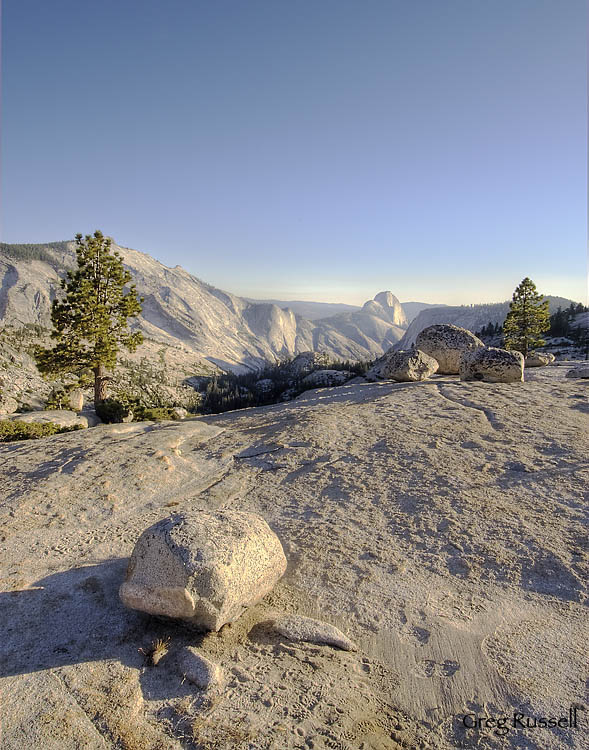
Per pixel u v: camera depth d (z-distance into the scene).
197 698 4.91
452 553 7.93
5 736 4.39
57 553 8.44
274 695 4.99
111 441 15.77
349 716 4.74
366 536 8.70
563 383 22.30
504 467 11.30
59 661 5.44
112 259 35.78
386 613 6.50
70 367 35.44
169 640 5.87
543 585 6.93
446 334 32.72
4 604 6.58
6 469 13.38
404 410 17.77
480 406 17.56
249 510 10.24
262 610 6.66
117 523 9.80
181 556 5.82
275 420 18.56
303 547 8.44
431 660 5.58
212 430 17.44
